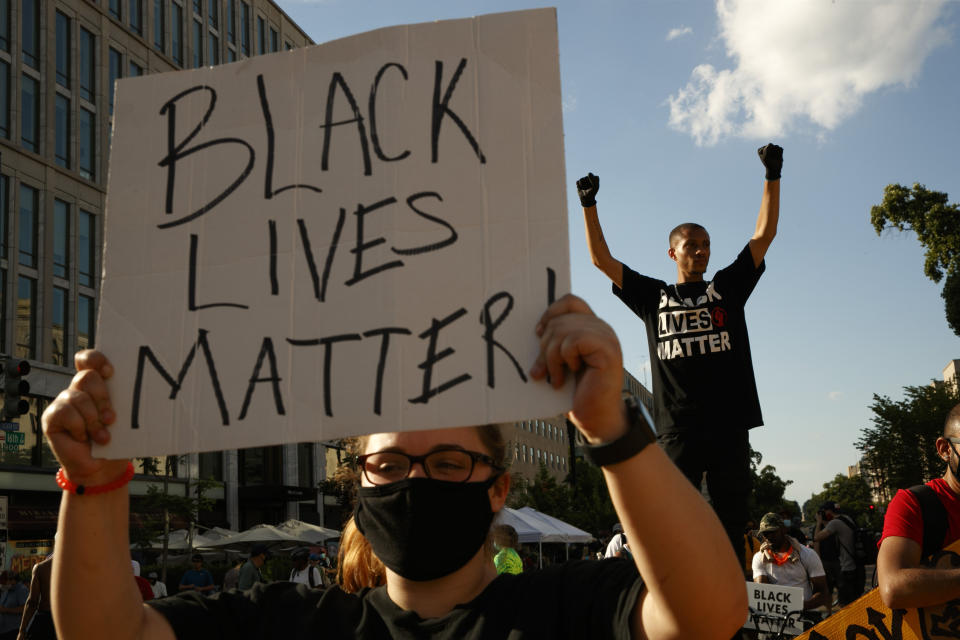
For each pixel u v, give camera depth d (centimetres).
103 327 174
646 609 151
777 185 372
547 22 171
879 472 4134
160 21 4000
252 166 180
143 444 166
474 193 165
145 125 188
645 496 139
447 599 173
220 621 181
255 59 186
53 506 3002
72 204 3269
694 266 381
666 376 376
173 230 179
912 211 3347
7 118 3038
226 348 169
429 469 171
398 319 161
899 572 285
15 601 1259
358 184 172
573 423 144
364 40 180
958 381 4041
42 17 3234
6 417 1256
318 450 4947
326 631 175
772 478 8319
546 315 150
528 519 1631
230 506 4150
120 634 164
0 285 2930
